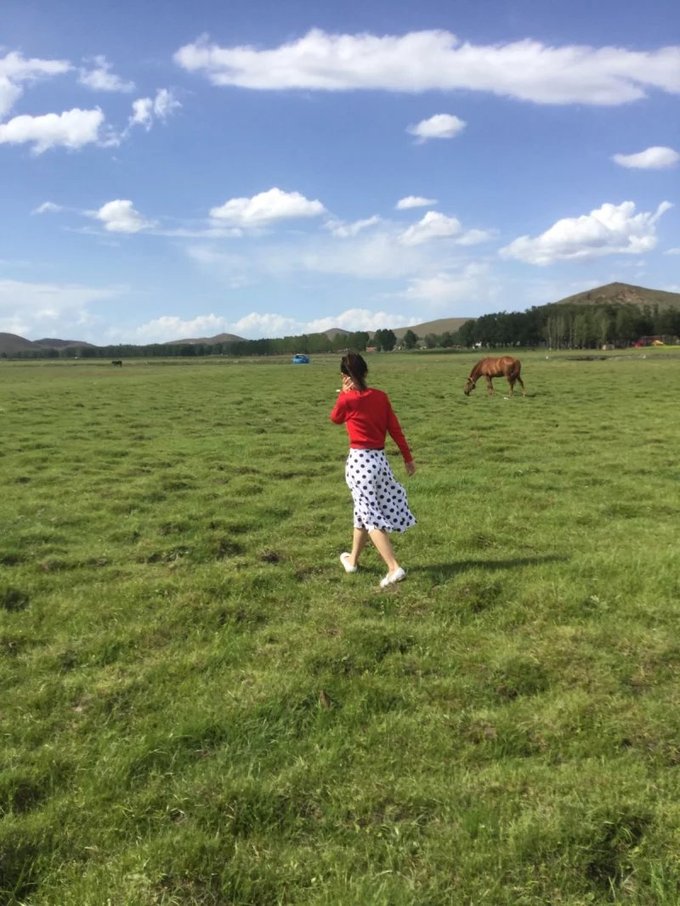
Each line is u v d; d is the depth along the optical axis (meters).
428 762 3.84
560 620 5.70
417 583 6.57
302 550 7.87
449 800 3.49
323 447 15.84
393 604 6.12
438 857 3.13
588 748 3.92
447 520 9.09
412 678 4.80
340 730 4.15
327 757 3.88
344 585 6.72
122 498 10.81
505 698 4.54
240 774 3.76
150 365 92.00
